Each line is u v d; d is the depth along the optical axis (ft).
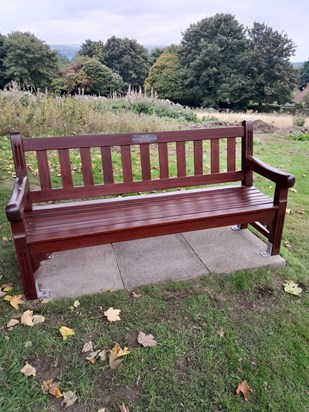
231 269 7.09
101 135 7.36
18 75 92.99
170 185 8.12
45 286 6.50
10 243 8.09
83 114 20.72
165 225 6.35
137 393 4.45
